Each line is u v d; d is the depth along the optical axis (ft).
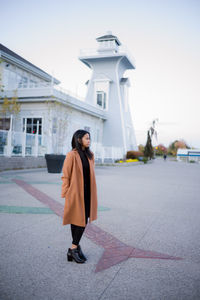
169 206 21.95
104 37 99.40
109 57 97.25
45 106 60.34
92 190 10.52
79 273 9.29
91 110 80.53
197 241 13.23
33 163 47.75
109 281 8.80
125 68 109.60
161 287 8.52
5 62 70.23
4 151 41.70
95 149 74.90
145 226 15.70
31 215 16.69
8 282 8.45
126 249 11.83
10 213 16.97
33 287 8.20
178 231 14.88
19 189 25.38
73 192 10.00
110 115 97.25
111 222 16.25
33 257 10.45
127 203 22.39
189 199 25.82
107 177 42.45
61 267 9.70
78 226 10.10
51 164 40.75
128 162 83.35
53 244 11.93
